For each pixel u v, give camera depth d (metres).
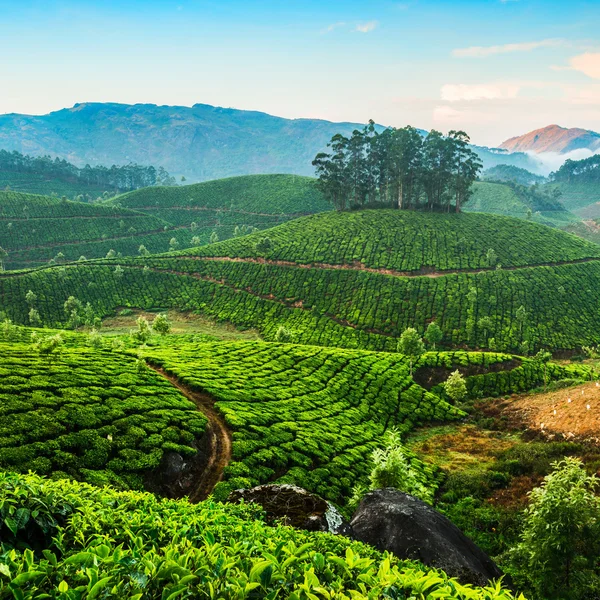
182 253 178.12
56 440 35.28
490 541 35.38
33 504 9.59
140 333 85.69
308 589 6.78
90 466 34.50
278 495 20.69
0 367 45.88
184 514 11.89
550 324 124.50
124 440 38.12
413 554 19.11
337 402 66.88
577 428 54.81
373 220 176.62
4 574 6.50
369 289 139.62
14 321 127.44
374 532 20.84
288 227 187.88
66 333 93.31
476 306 129.62
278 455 43.47
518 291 135.88
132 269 163.25
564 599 25.39
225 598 6.68
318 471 43.31
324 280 147.12
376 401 72.19
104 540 8.86
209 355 76.69
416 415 72.12
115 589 6.48
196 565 7.48
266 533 10.96
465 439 63.25
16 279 141.75
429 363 94.31
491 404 79.50
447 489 46.69
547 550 26.12
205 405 51.88
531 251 159.00
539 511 26.75
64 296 142.50
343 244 162.75
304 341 121.50
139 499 13.95
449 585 7.80
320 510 19.73
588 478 26.72
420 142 188.62
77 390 44.25
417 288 137.38
